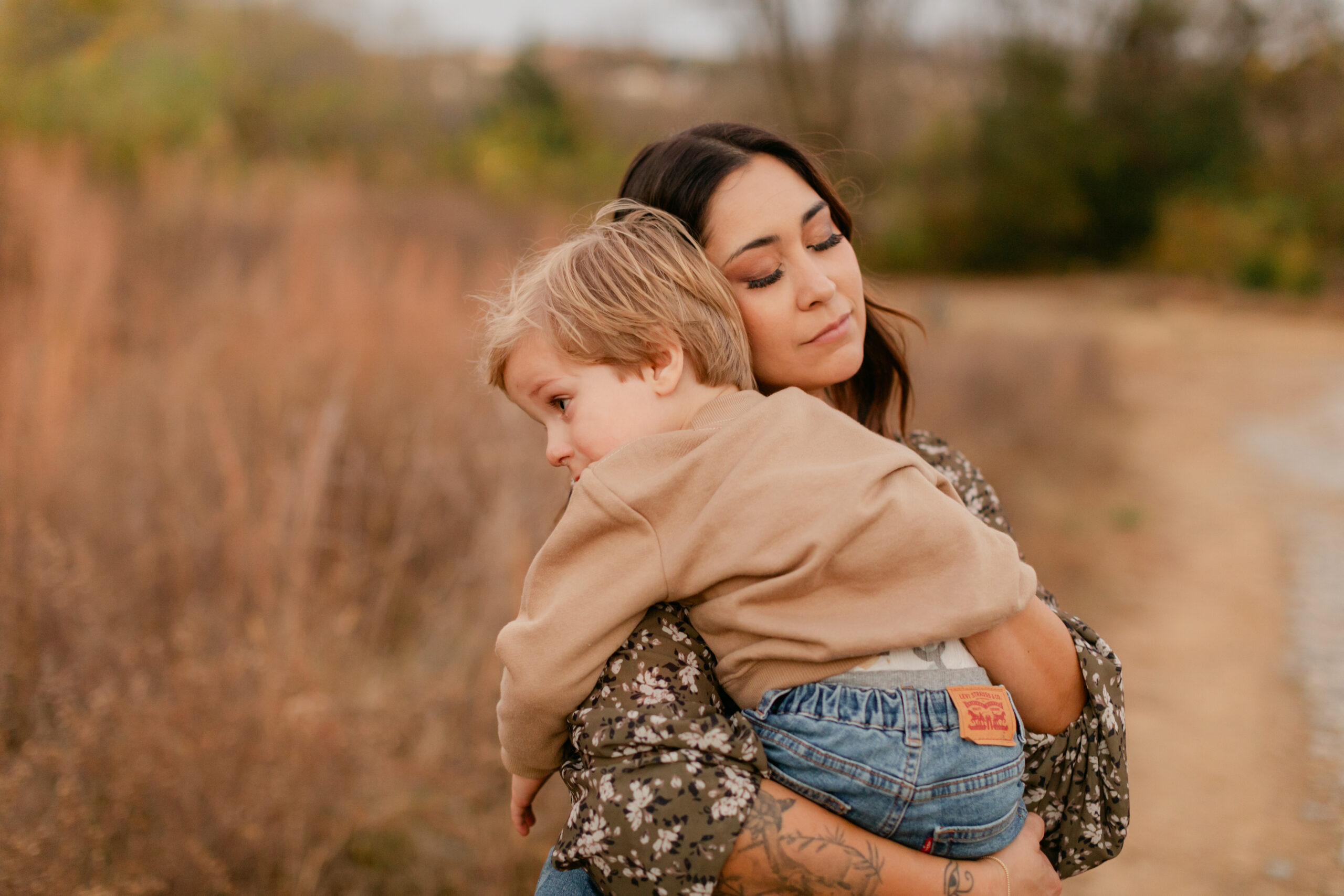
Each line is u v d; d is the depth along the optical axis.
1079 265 28.47
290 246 5.68
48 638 2.54
